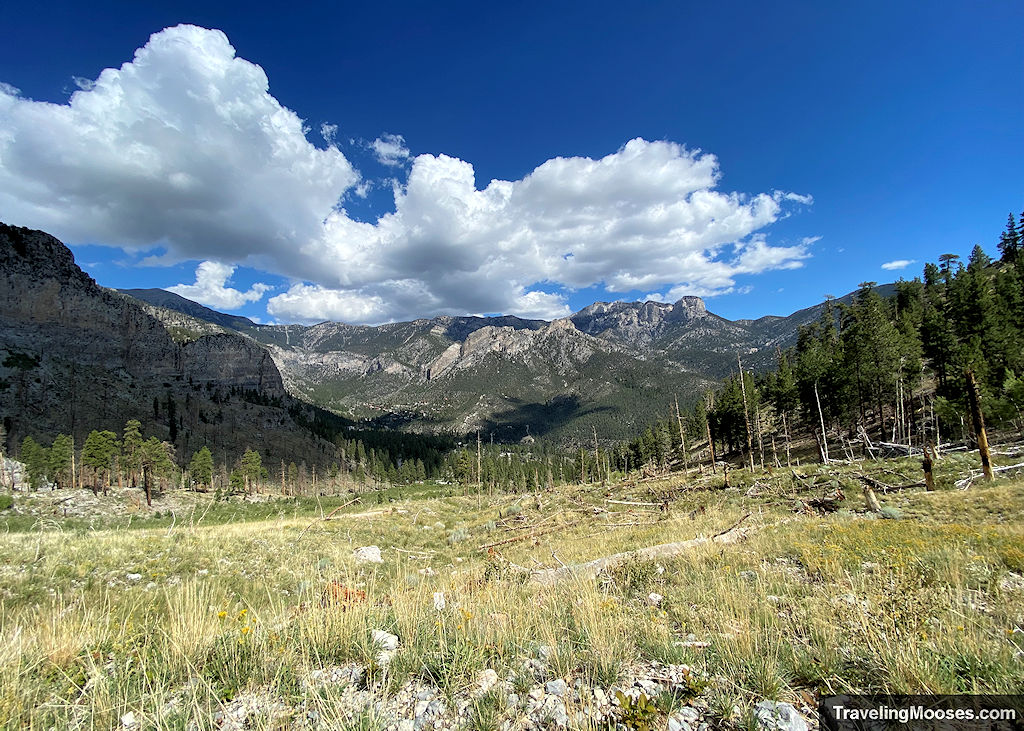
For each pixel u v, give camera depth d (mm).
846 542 10953
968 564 7930
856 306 58062
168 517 51625
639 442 105750
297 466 135250
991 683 3648
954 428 36281
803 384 53312
